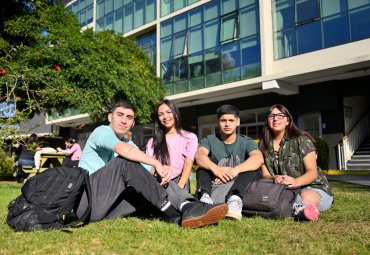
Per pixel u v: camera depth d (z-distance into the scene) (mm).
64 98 9867
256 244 2430
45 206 2834
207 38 16656
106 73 11055
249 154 3732
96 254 2219
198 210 2857
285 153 3762
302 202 3393
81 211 3061
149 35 20078
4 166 15109
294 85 14695
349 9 12352
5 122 5805
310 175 3529
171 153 3637
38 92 7551
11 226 2881
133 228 2871
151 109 14062
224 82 15805
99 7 23156
